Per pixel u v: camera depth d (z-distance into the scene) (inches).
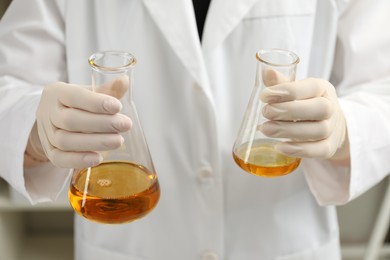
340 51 51.2
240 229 51.1
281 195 50.3
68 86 34.6
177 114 47.9
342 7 48.6
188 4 45.3
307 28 48.0
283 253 51.4
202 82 45.3
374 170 45.2
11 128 42.0
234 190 49.8
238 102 48.4
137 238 50.5
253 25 47.1
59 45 49.3
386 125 44.9
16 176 42.2
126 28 47.0
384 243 90.3
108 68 31.9
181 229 50.1
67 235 85.7
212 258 50.3
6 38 48.3
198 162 48.2
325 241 53.3
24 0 47.8
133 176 32.7
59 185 43.9
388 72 50.3
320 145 36.3
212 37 46.0
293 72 34.8
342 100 45.0
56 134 34.5
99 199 32.1
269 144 36.0
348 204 87.0
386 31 49.3
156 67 47.3
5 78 47.5
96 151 33.6
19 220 81.0
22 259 79.4
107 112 32.3
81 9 47.6
